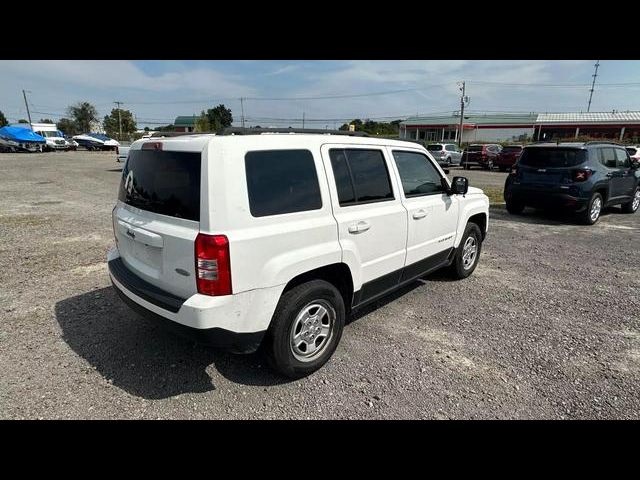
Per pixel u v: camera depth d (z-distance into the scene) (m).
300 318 2.79
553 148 8.43
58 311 3.86
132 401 2.60
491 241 6.92
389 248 3.51
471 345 3.38
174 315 2.44
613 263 5.73
